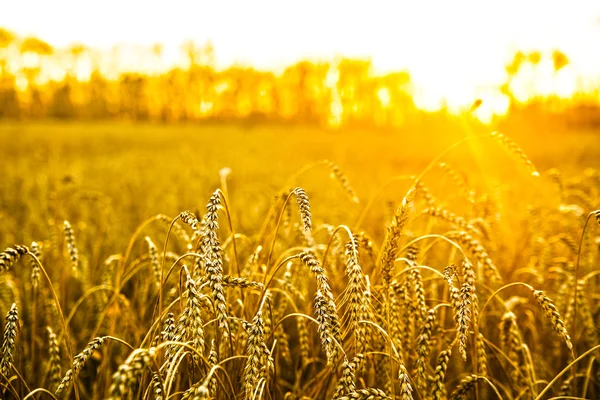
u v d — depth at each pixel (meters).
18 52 78.88
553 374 3.12
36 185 9.95
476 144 21.83
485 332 3.21
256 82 80.94
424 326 2.06
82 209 6.37
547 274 3.59
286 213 3.30
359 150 26.95
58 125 51.28
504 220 4.86
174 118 82.19
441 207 3.07
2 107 76.69
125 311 3.13
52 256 3.93
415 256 2.52
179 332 1.75
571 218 4.65
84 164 15.99
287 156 21.88
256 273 2.68
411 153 24.91
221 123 76.62
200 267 2.17
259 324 1.76
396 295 2.31
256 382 1.74
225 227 4.86
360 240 2.59
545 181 7.51
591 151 20.31
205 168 12.88
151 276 3.32
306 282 2.96
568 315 2.96
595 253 3.71
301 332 2.53
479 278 3.08
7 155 20.66
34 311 2.76
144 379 2.00
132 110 82.44
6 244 5.26
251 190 6.62
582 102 47.72
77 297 4.23
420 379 2.05
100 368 2.87
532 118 42.00
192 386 1.89
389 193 8.55
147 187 10.66
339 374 2.25
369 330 1.92
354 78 69.38
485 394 2.77
